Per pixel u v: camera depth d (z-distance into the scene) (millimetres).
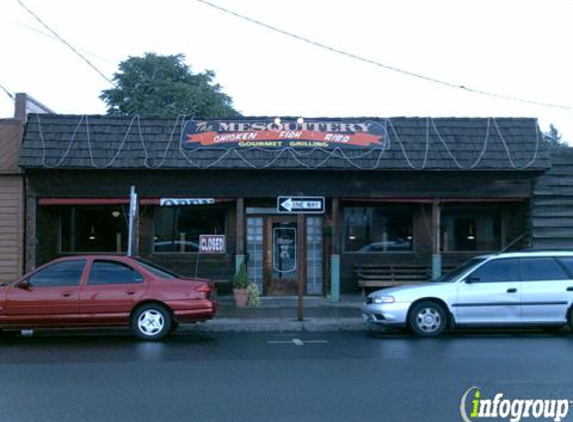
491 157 17047
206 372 9172
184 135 16906
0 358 10391
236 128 17000
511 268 12867
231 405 7320
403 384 8320
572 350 10961
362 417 6805
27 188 16688
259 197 17234
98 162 16359
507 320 12664
